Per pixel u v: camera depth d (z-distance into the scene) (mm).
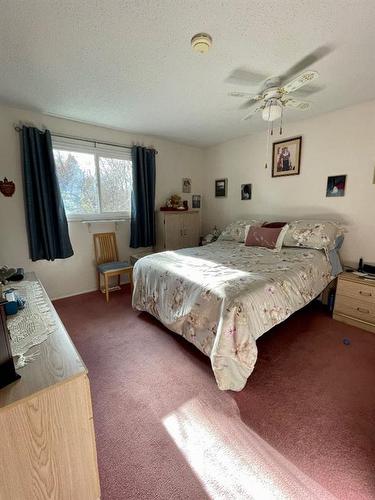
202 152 4508
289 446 1266
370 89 2246
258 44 1584
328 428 1366
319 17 1349
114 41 1547
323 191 2980
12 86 2139
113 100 2443
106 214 3512
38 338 1087
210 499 1048
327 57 1729
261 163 3605
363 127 2582
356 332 2354
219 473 1146
